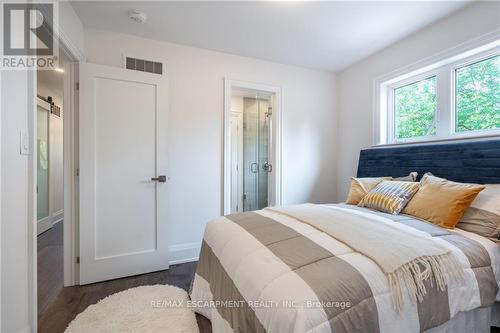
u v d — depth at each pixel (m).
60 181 4.56
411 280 1.01
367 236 1.25
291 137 3.27
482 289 1.20
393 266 1.01
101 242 2.22
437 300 1.05
